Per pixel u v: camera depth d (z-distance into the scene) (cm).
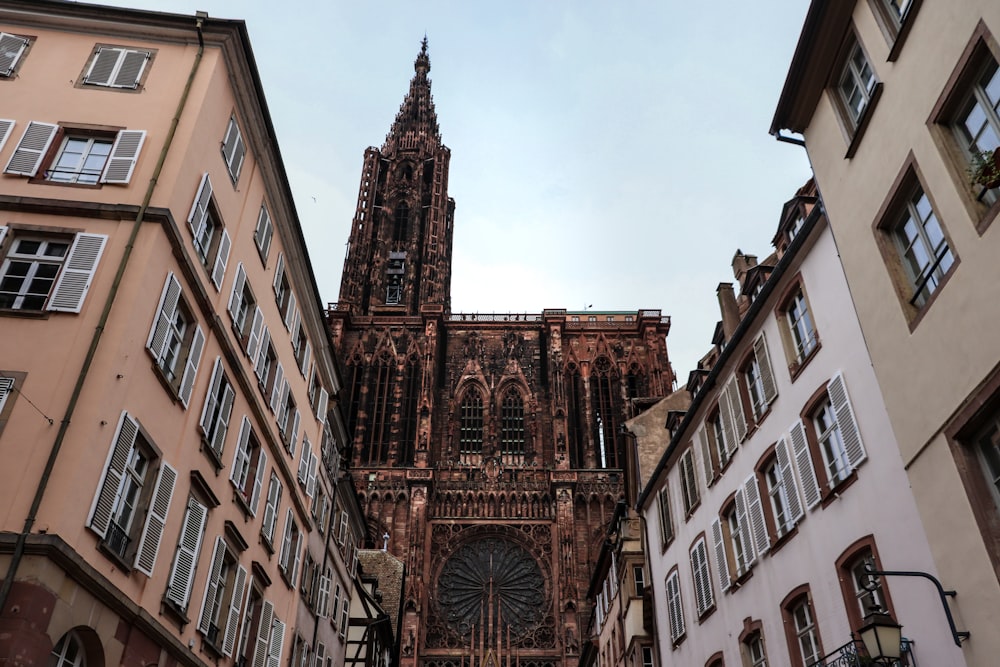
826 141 2095
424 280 11588
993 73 1474
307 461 3453
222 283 2409
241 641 2572
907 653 1627
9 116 2186
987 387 1420
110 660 1734
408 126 13862
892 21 1819
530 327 10744
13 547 1504
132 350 1853
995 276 1415
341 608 4444
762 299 2561
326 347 3741
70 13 2386
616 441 9731
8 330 1792
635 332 10644
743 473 2688
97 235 1950
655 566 3819
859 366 1984
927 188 1623
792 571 2269
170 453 2047
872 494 1869
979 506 1445
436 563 8775
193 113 2233
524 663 8250
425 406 9681
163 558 1992
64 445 1653
